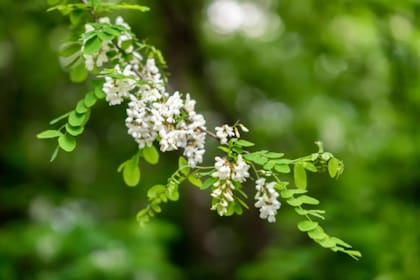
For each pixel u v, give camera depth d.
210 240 10.89
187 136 2.24
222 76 10.30
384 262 5.86
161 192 2.55
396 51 6.81
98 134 10.55
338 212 6.28
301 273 5.93
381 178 6.90
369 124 8.30
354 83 8.62
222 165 2.18
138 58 2.61
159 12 7.93
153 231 6.49
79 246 6.16
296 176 2.30
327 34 7.99
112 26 2.47
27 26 6.57
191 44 8.47
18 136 9.60
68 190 9.51
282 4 8.23
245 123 9.79
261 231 9.90
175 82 8.30
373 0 6.28
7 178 8.87
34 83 9.63
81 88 9.87
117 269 5.83
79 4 2.63
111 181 10.41
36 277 6.02
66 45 2.83
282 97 9.92
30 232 6.34
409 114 6.95
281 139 9.82
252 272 6.44
